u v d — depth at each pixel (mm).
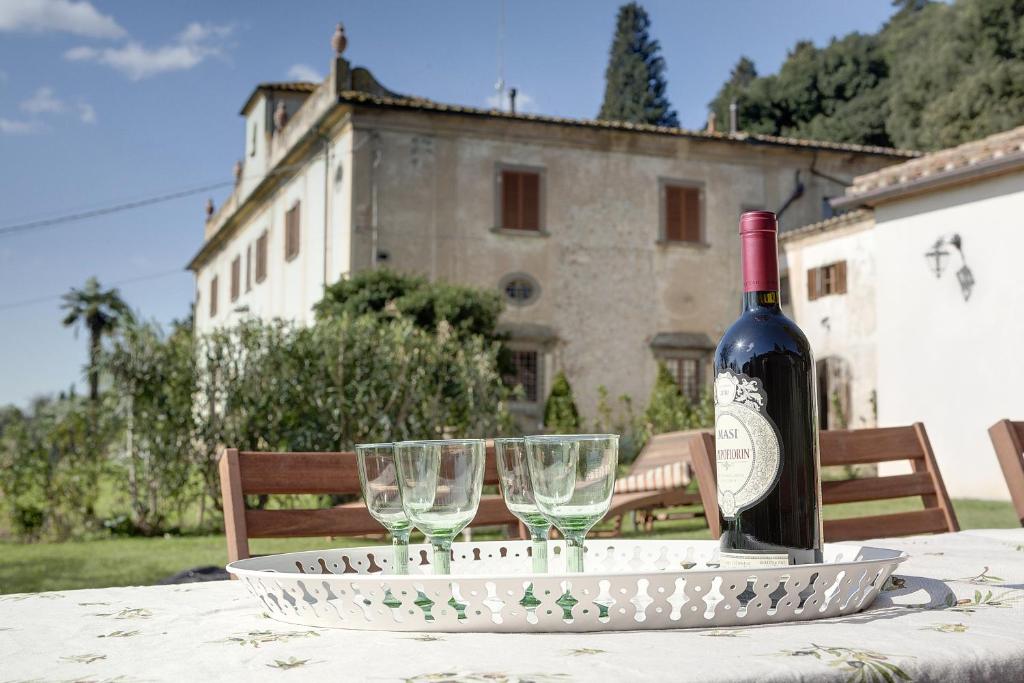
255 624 1051
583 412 17812
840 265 17859
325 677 750
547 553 1181
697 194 18969
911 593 1145
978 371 12484
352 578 947
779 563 1066
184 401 10297
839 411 17625
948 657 777
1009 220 12195
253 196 22109
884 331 13602
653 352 18375
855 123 34281
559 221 18016
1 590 6512
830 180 19797
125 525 10352
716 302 18922
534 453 1083
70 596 1309
